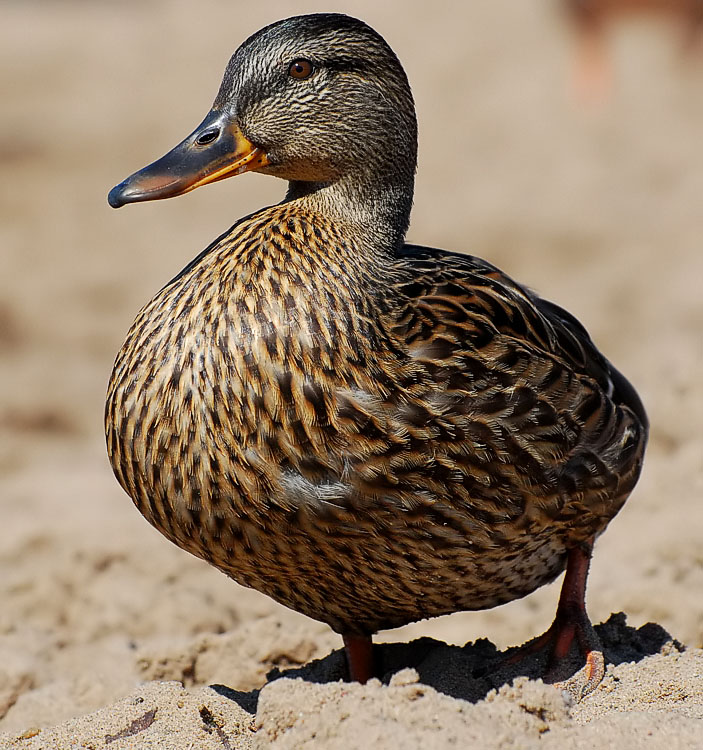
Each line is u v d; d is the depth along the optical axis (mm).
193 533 7734
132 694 7949
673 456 12922
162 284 23984
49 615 11570
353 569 7793
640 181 26875
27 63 40125
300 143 8344
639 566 11102
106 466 16250
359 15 42031
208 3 45750
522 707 6969
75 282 23938
